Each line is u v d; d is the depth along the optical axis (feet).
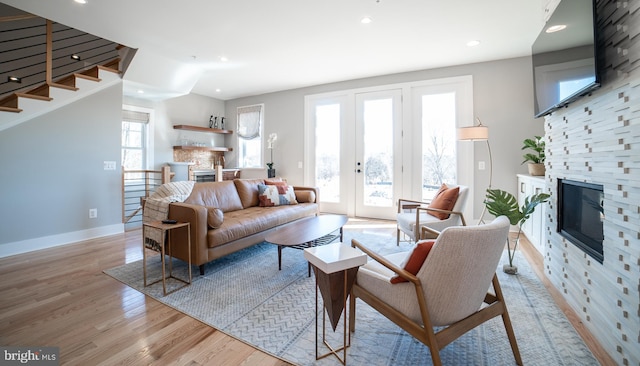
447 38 11.86
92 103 13.06
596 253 5.61
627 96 4.59
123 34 11.64
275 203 13.71
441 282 4.22
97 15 10.15
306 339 5.69
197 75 16.26
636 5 4.33
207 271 9.27
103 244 12.18
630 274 4.55
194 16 10.18
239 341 5.64
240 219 10.42
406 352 5.28
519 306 6.88
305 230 9.68
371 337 5.74
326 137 18.72
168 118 19.85
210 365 4.96
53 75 14.02
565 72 6.21
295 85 18.86
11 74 13.00
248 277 8.76
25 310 6.77
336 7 9.59
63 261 10.11
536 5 9.47
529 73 13.67
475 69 14.57
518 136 13.89
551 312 6.59
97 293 7.66
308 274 8.90
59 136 12.07
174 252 8.84
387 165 16.87
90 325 6.15
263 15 10.10
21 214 11.13
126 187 17.60
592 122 5.68
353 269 5.36
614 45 4.92
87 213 12.96
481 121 14.47
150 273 9.11
